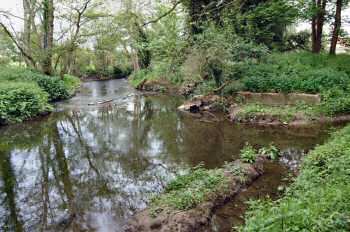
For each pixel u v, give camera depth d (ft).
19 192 23.91
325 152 22.33
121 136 39.04
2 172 28.12
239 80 50.34
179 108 54.08
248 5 39.47
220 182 21.30
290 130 36.55
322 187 16.38
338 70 48.42
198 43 45.88
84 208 20.88
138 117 50.62
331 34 61.00
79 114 54.19
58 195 23.13
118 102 67.00
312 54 56.34
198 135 37.42
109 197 22.33
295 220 12.26
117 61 172.65
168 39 43.32
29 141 37.70
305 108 41.32
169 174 25.79
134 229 17.75
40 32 78.28
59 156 32.09
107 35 78.02
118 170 27.61
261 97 46.26
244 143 33.01
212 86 52.26
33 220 19.67
